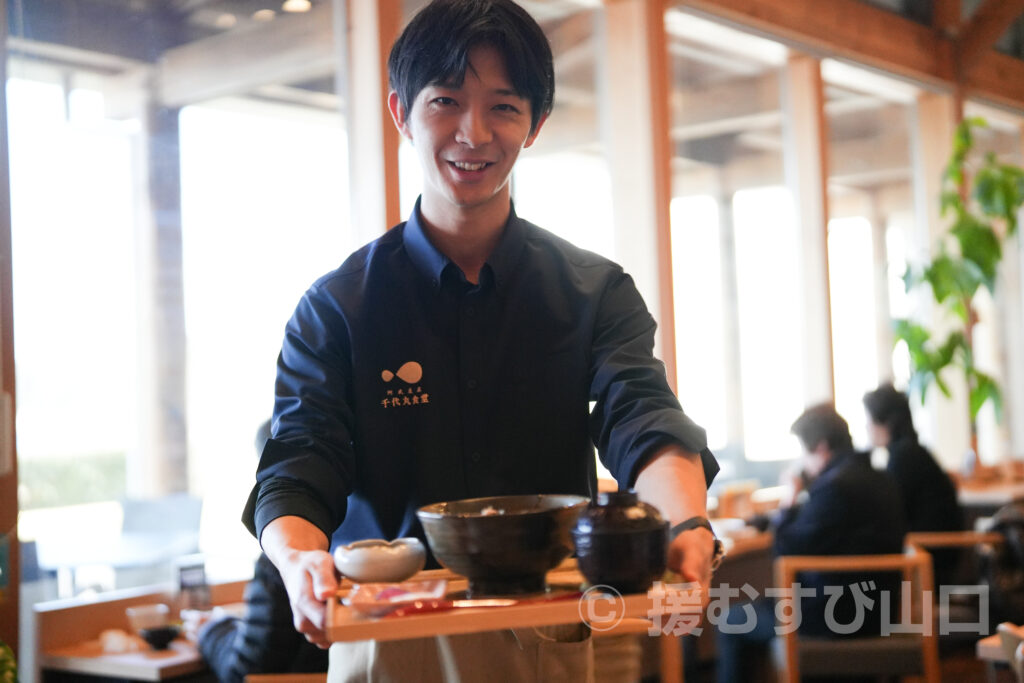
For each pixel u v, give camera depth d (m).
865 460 3.67
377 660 1.24
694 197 5.26
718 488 5.26
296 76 3.79
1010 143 8.05
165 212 3.61
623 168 4.86
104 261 3.40
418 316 1.34
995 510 5.90
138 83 3.53
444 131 1.24
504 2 1.25
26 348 3.14
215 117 3.73
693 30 5.36
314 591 0.97
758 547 4.38
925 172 7.17
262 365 3.80
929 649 3.29
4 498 2.73
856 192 6.57
